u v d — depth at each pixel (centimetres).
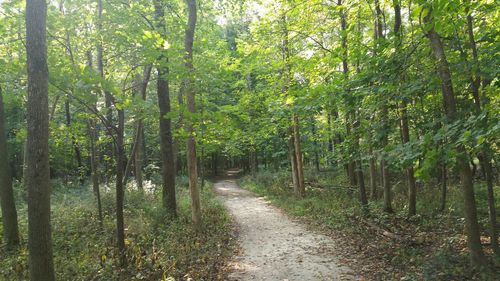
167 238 1031
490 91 663
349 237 1043
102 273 719
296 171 2064
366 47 744
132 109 742
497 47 582
